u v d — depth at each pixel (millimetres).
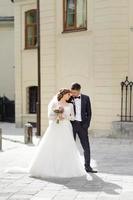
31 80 31844
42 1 24234
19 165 13930
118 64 21578
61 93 12172
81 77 22797
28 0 31578
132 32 21422
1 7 39281
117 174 12242
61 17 23578
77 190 10148
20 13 32250
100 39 21938
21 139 23094
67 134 11953
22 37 32219
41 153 11891
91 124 22266
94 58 22188
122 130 20969
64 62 23469
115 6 21484
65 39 23375
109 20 21578
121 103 21500
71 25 23234
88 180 11391
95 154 16484
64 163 11820
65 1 23438
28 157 15852
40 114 24594
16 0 32344
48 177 11766
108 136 21641
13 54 39125
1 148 18344
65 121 11992
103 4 21750
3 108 38281
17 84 32625
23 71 32250
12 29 39000
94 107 22203
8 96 39406
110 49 21609
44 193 9859
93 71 22250
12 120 37719
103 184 10844
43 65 24344
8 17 38625
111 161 14727
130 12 21391
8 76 39344
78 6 22922
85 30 22453
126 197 9406
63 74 23531
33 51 31500
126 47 21484
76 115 12641
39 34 24500
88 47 22438
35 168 11891
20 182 11141
